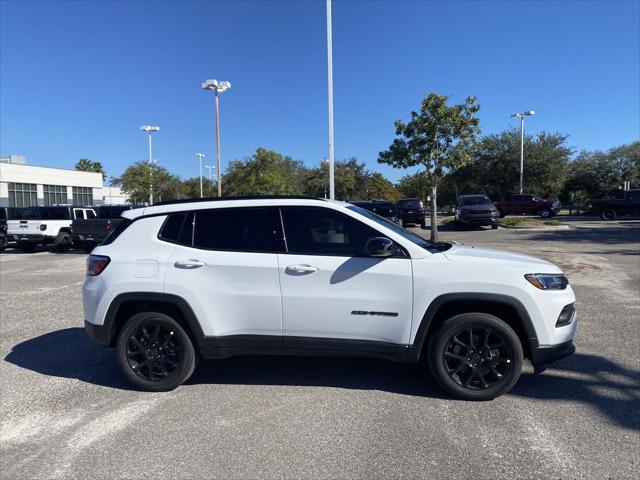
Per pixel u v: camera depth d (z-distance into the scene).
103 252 4.57
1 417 3.98
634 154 54.28
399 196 71.44
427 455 3.30
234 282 4.30
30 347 5.89
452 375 4.18
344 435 3.60
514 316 4.20
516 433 3.59
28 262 15.73
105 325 4.46
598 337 5.93
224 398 4.31
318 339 4.25
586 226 25.52
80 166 79.12
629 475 3.04
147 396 4.39
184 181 71.25
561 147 47.88
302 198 4.48
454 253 4.36
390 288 4.14
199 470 3.16
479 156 48.78
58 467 3.22
